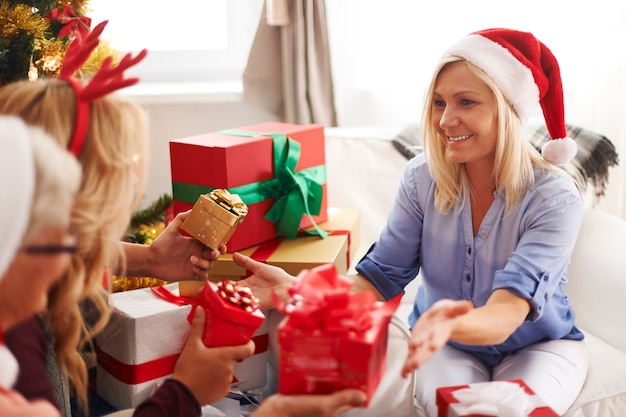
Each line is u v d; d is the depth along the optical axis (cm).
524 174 154
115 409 150
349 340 92
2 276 73
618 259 175
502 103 147
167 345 144
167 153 244
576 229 152
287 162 171
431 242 163
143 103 236
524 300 140
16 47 159
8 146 73
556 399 146
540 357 156
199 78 258
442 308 109
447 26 234
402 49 238
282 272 149
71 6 177
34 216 75
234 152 161
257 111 244
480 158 153
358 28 238
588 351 168
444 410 111
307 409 93
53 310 109
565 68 237
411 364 101
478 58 146
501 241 155
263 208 170
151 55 254
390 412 139
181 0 253
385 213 208
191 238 147
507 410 108
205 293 124
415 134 210
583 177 192
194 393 121
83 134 99
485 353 162
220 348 122
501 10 232
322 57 233
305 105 235
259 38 234
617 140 231
